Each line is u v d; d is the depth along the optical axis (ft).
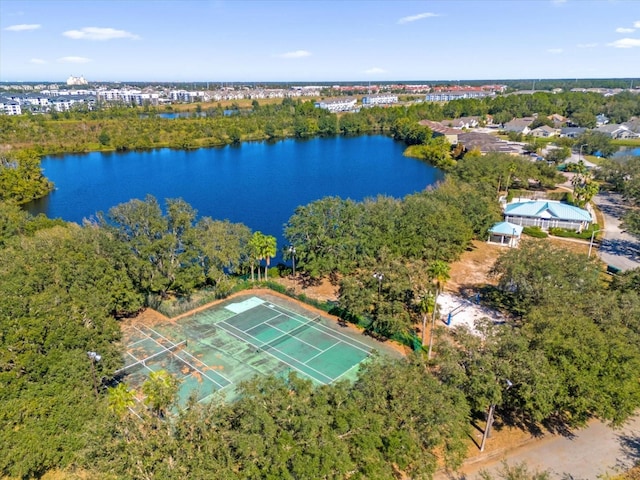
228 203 369.30
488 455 114.11
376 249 205.67
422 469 93.76
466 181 359.25
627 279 165.68
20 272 147.43
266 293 207.92
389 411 97.45
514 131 618.44
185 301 193.47
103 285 163.94
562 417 127.54
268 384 100.94
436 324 175.63
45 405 100.37
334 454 83.71
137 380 141.38
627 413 112.78
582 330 118.11
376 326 171.42
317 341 166.40
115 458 85.15
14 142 565.12
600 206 337.31
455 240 222.48
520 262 165.78
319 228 204.44
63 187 423.23
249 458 84.94
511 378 110.52
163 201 372.58
